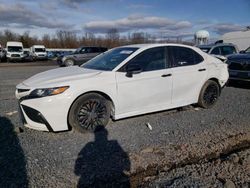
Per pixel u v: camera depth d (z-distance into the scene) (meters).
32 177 3.00
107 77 4.52
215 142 4.06
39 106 4.06
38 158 3.48
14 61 32.44
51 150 3.73
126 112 4.79
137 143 4.00
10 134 4.34
